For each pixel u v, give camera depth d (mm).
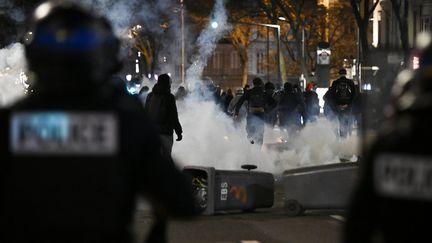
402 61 13281
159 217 5992
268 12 80125
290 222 18625
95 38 5332
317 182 19031
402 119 5086
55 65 5262
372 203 5105
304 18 94250
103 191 5250
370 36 76125
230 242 16281
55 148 5262
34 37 5281
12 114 5312
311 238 16703
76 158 5262
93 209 5230
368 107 12266
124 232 5340
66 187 5230
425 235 4930
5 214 5242
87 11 5418
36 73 5316
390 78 13047
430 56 5215
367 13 53719
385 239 5031
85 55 5289
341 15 99375
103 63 5473
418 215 4945
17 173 5262
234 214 19812
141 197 5637
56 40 5246
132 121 5359
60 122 5281
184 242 16219
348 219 5227
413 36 68500
